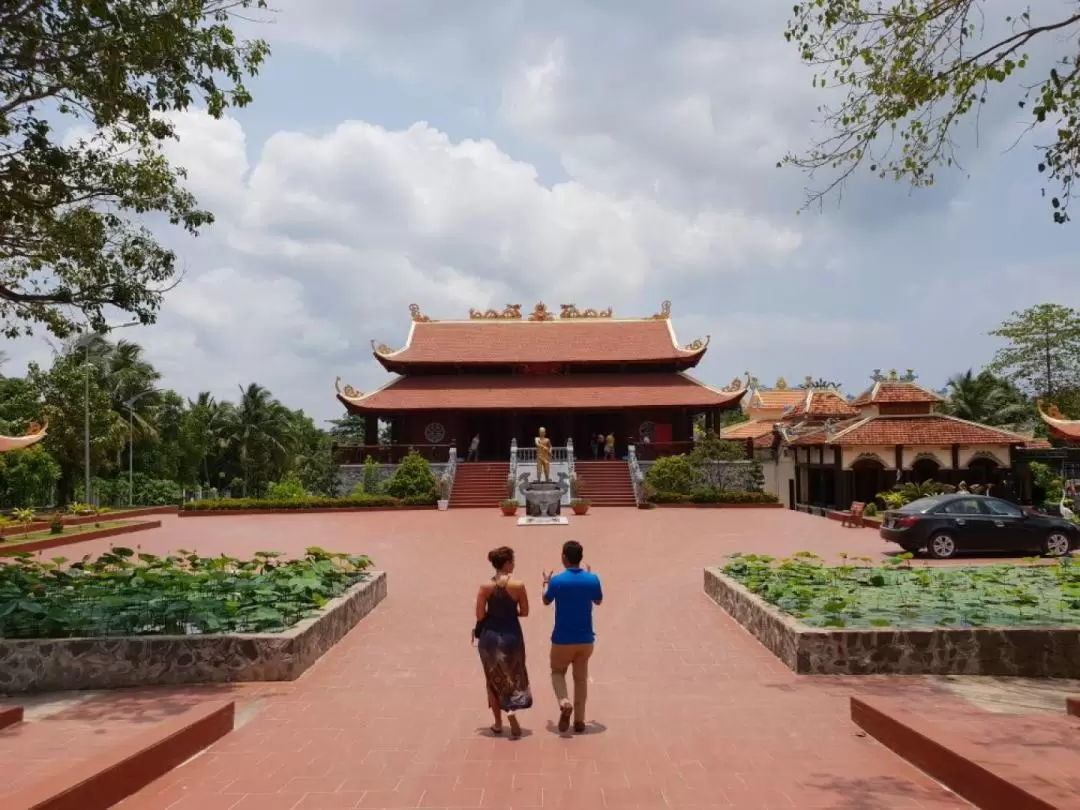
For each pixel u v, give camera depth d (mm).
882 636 9258
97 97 11711
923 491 29406
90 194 14047
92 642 8953
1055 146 7699
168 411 61875
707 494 36625
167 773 6180
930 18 8180
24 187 12742
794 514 33125
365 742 6969
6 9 10531
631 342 51625
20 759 6262
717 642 10992
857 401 35219
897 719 6535
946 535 18875
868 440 32219
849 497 32656
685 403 45125
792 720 7516
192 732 6602
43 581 12094
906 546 19078
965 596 11523
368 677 9305
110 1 10625
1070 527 19094
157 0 11328
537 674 9477
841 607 10203
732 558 15188
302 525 30391
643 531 26766
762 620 10844
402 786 5914
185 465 62219
